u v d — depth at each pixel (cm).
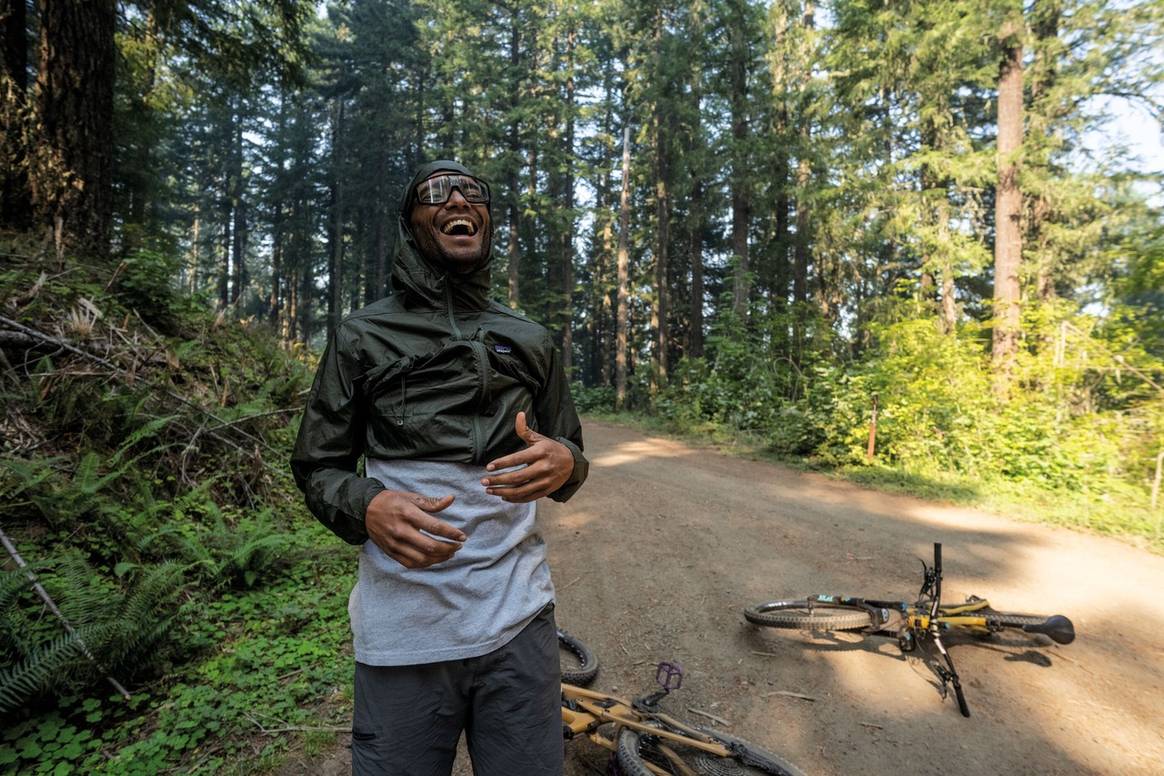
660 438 1409
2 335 488
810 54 1836
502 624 139
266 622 377
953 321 1537
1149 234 876
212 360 686
